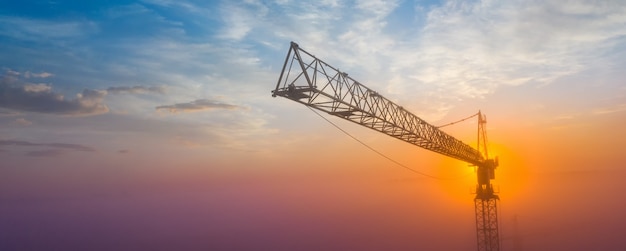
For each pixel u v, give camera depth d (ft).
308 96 83.61
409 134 120.47
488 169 174.81
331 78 89.10
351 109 94.38
